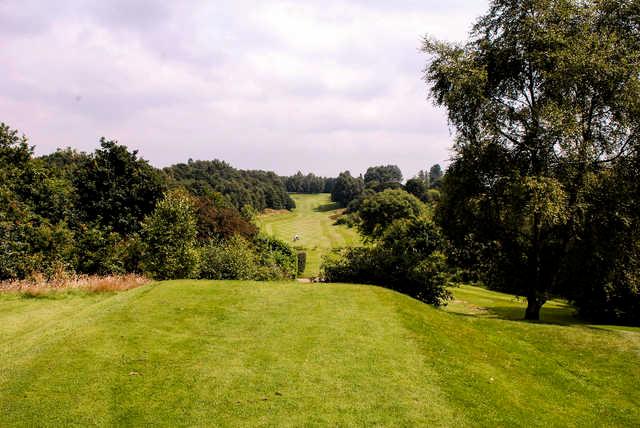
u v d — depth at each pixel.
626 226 16.41
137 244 20.56
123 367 7.99
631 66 15.23
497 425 6.84
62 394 6.89
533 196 15.22
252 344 9.41
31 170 27.22
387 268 18.75
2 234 18.14
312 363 8.43
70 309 13.34
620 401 9.05
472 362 9.70
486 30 18.28
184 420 6.27
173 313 11.51
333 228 105.19
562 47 15.93
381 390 7.47
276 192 154.12
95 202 30.80
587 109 16.72
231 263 22.05
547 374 10.18
